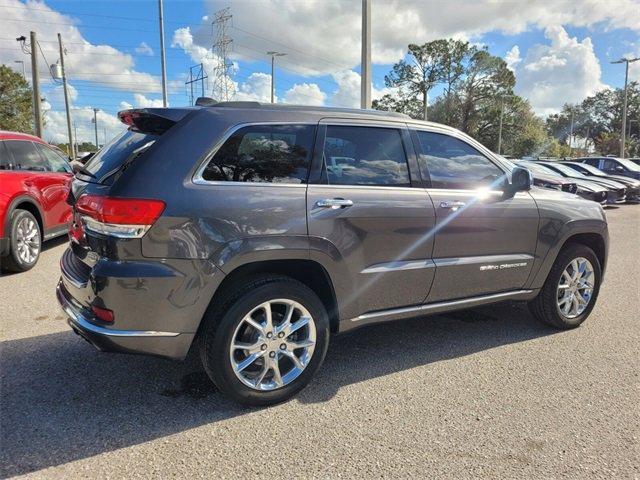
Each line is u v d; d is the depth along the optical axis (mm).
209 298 2756
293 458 2549
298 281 3053
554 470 2496
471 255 3748
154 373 3438
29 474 2367
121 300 2604
